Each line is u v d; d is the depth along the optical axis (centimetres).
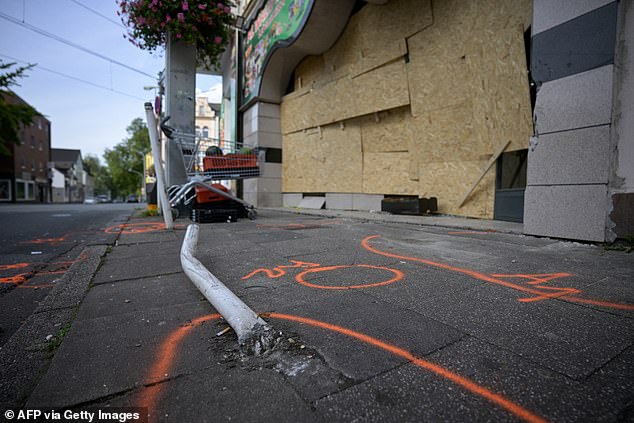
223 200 800
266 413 120
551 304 222
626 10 388
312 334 181
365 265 335
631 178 389
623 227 397
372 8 961
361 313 210
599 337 175
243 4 1526
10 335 203
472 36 725
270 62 1309
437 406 122
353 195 1131
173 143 980
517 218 669
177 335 184
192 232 415
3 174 3625
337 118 1145
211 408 123
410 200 852
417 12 848
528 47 641
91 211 1459
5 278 329
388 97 955
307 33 1080
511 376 141
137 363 155
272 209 1255
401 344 169
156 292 261
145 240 509
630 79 387
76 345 174
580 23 417
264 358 157
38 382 145
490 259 354
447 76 794
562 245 423
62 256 432
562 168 446
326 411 121
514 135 664
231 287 266
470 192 764
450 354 159
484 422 114
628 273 294
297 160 1373
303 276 297
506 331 183
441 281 277
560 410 119
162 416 120
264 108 1409
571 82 430
